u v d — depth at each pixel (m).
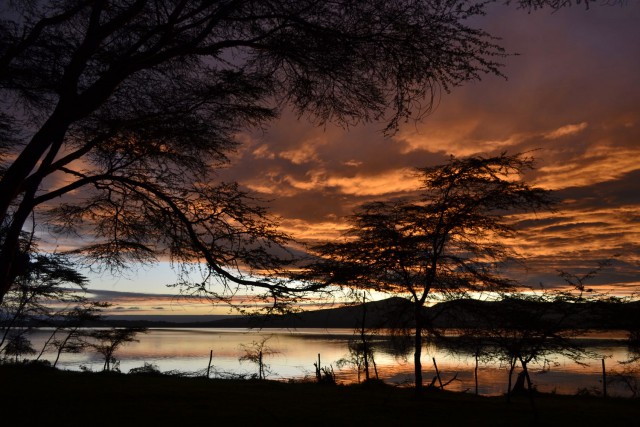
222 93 10.31
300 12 8.91
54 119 8.60
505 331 16.27
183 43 9.57
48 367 31.62
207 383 26.39
